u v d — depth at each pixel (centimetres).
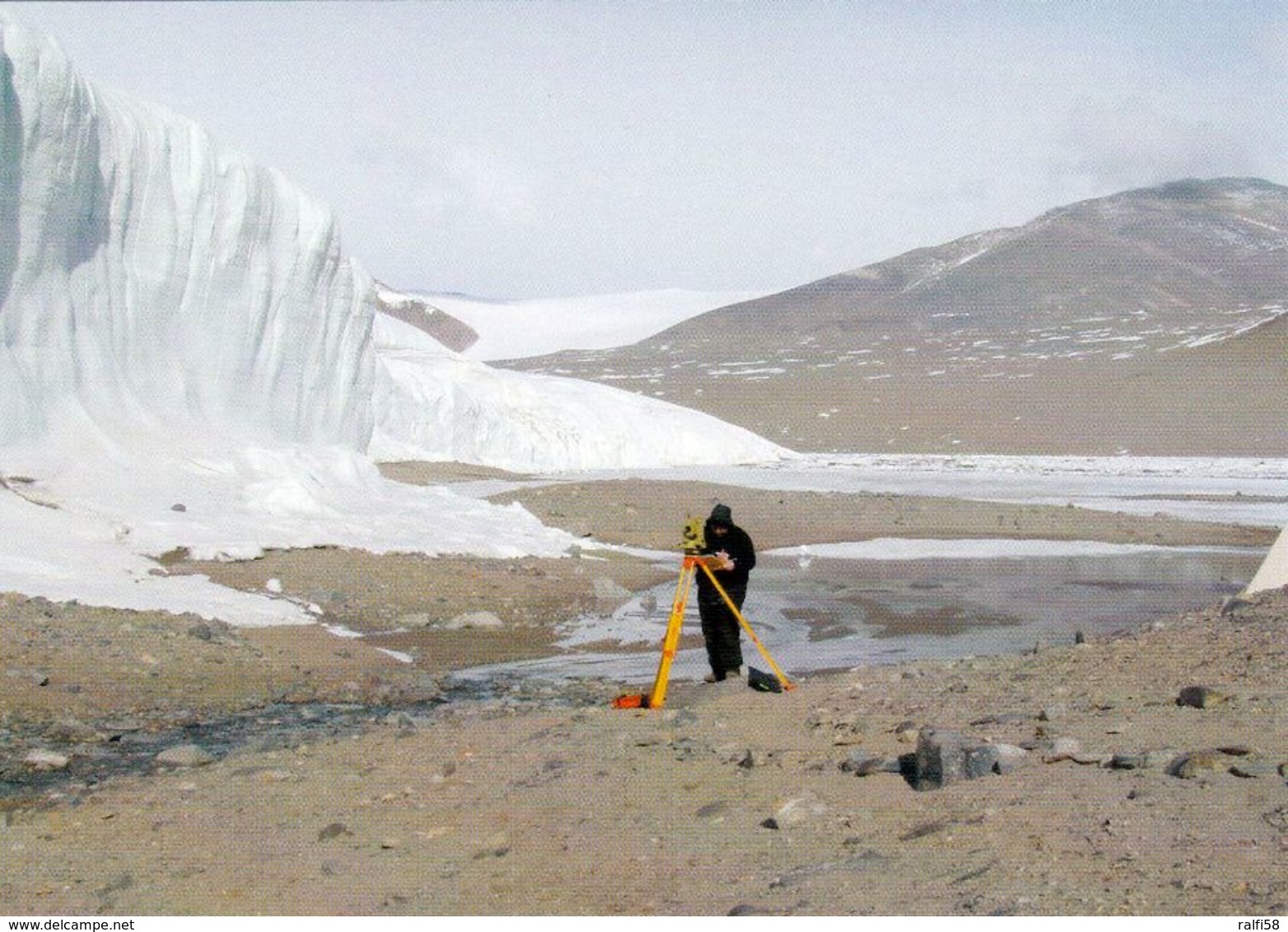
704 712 997
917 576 2544
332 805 811
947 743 741
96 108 2247
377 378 5216
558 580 2159
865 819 694
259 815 798
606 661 1547
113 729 1091
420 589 1927
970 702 933
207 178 2545
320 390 2944
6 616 1375
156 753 1023
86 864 721
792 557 2905
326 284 2939
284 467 2438
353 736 1030
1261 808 646
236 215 2605
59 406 2109
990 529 3588
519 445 6134
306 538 2089
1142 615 1969
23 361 2052
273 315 2753
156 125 2481
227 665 1353
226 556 1884
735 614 1145
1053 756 750
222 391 2573
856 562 2792
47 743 1044
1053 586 2356
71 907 653
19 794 888
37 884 689
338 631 1628
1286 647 985
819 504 4091
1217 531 3594
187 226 2500
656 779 803
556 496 3991
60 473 1978
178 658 1348
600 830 715
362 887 657
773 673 1195
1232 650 1009
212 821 791
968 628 1838
